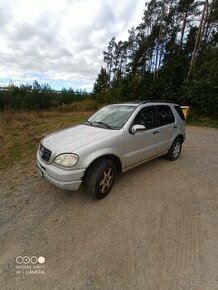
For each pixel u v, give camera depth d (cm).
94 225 266
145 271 197
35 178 407
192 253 220
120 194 346
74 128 386
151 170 459
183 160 541
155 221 276
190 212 298
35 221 273
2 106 1639
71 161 280
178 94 1503
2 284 183
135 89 1675
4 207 304
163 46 3092
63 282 185
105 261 208
